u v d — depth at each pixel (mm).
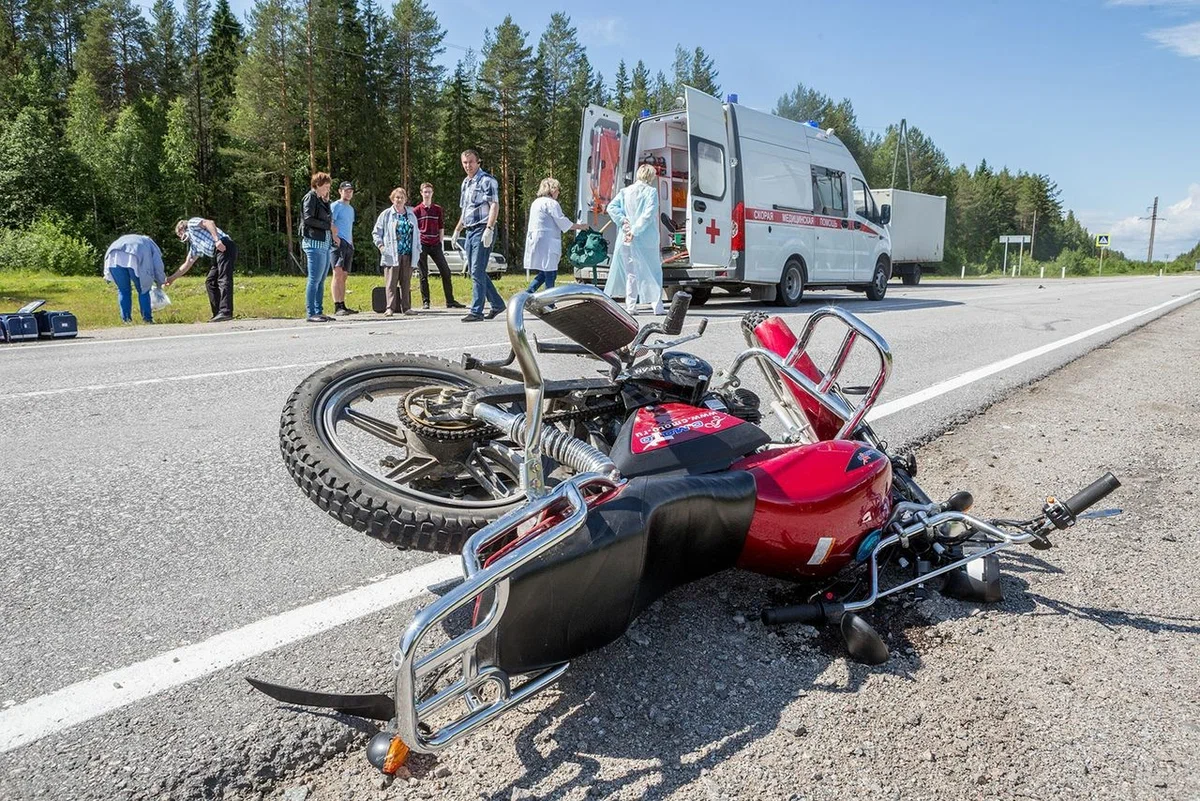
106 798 1806
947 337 9648
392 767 1905
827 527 2600
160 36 62156
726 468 2600
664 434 2582
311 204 10531
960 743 2127
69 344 8297
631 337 2711
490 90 56094
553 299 2254
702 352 7832
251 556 3061
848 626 2479
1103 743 2150
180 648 2408
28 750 1938
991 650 2604
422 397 3023
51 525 3293
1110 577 3174
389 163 52938
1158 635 2732
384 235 11844
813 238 13875
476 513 2543
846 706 2270
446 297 13445
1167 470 4570
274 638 2482
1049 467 4586
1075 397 6441
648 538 2123
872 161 81188
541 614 1897
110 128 56156
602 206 12938
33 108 49156
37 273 35031
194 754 1954
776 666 2453
